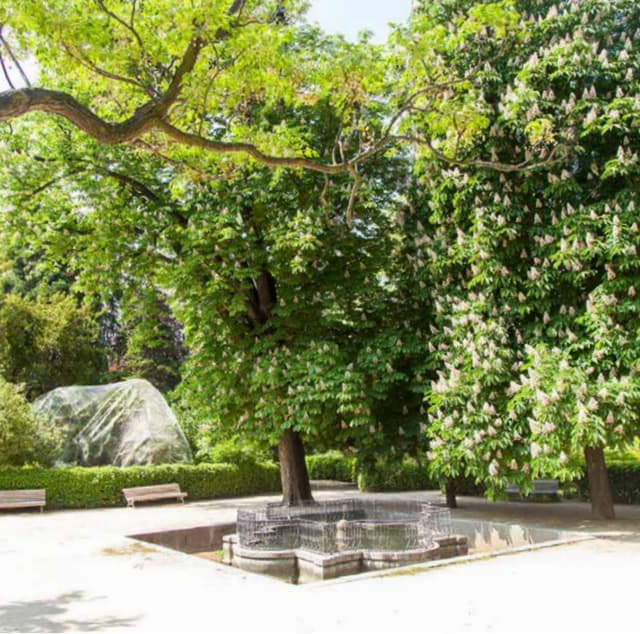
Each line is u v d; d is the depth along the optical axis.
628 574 8.32
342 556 10.49
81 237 16.38
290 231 14.07
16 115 7.13
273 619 6.58
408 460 23.47
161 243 16.95
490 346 12.55
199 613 6.93
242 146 9.18
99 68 9.60
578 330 12.46
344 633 6.01
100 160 16.17
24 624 6.67
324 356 14.15
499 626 6.13
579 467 11.12
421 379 14.38
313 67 11.05
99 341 38.34
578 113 12.70
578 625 6.13
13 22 8.04
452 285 14.32
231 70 9.76
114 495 19.59
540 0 14.38
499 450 12.30
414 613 6.64
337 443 17.22
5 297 30.64
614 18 13.79
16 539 12.74
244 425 15.52
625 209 12.04
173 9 8.69
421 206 15.80
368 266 15.52
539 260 12.72
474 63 14.09
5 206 16.19
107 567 9.74
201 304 15.57
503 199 13.20
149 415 22.62
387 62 12.23
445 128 11.65
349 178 15.34
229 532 14.32
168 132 8.72
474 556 9.66
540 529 11.94
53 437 20.33
